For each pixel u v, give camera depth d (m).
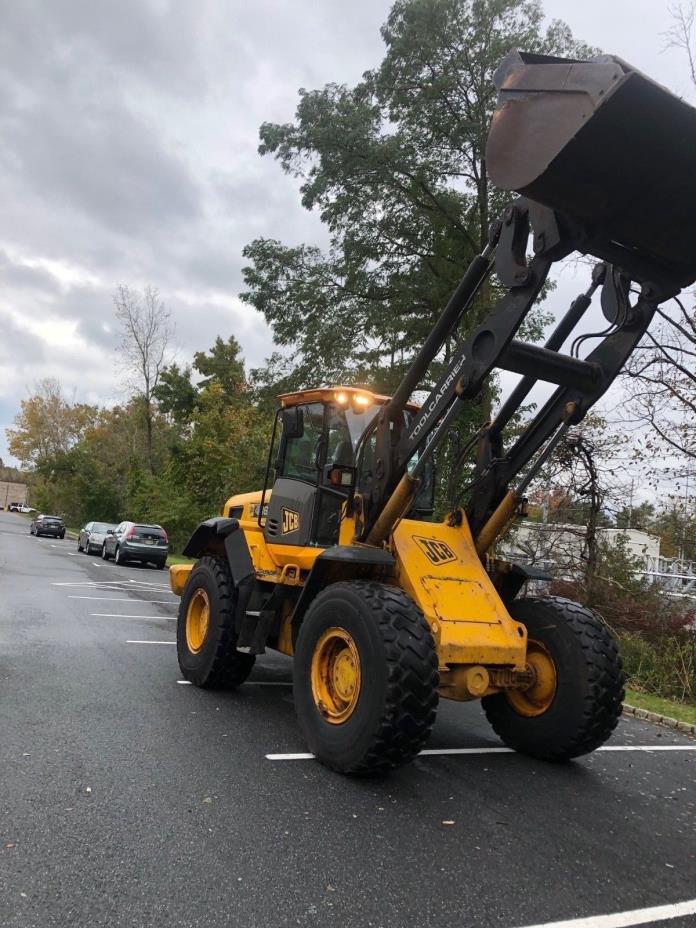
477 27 18.00
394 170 19.06
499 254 4.27
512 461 5.52
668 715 7.46
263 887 2.98
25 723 4.96
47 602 11.98
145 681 6.63
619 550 11.15
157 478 36.12
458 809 4.09
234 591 6.48
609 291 4.84
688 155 3.16
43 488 67.00
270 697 6.47
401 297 19.83
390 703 4.16
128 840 3.30
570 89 3.20
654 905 3.15
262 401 23.02
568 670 5.10
